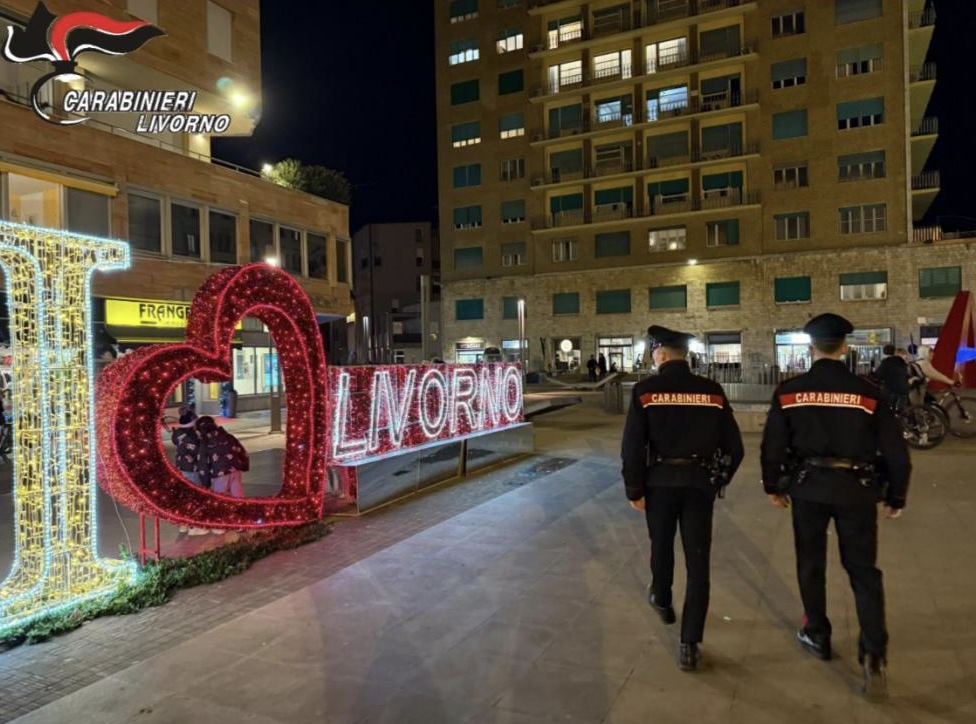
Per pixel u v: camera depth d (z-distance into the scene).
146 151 18.78
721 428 3.87
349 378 7.42
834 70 37.19
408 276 65.25
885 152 36.31
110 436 5.04
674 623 4.21
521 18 45.38
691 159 40.31
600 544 5.97
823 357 3.62
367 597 4.82
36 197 17.19
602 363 37.84
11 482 9.82
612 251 43.03
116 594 4.80
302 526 6.62
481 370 10.20
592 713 3.19
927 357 11.41
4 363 14.48
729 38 39.66
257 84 23.14
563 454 11.34
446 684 3.52
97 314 17.25
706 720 3.10
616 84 41.56
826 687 3.39
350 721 3.19
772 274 38.62
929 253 35.44
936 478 8.49
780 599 4.59
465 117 47.25
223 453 7.02
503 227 46.31
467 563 5.53
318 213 25.67
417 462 8.30
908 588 4.72
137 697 3.47
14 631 4.20
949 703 3.21
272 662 3.83
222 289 5.73
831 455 3.48
